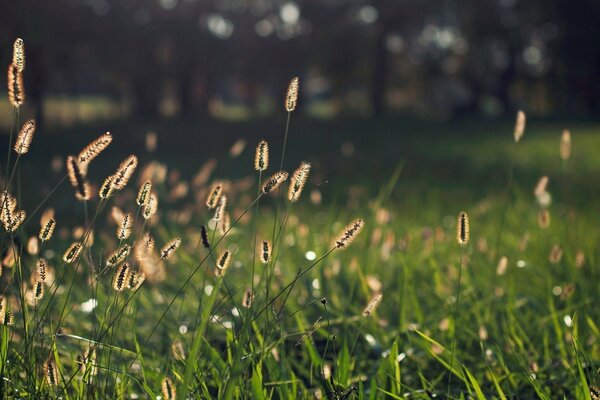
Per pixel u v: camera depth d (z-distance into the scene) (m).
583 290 3.89
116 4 39.06
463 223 2.17
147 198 2.18
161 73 45.94
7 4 28.55
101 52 39.94
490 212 7.24
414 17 52.97
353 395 2.48
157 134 27.27
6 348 2.30
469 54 58.06
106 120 40.12
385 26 53.41
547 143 23.39
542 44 56.56
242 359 2.53
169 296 4.03
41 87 32.06
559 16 53.41
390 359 2.68
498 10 54.97
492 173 13.77
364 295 3.96
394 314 3.87
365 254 4.18
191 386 2.46
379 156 17.97
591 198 8.53
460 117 53.84
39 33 29.83
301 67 53.66
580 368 2.42
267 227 5.98
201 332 2.04
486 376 3.11
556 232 5.36
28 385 2.28
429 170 14.52
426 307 4.11
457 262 4.70
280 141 24.73
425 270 4.63
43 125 31.84
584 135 28.62
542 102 63.94
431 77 61.75
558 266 4.44
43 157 17.83
